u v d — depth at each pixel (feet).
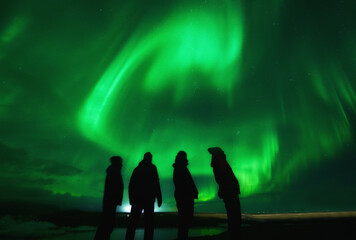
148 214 11.34
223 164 10.70
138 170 12.07
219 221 20.97
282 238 11.44
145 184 11.67
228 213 10.12
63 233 15.65
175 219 21.72
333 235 11.44
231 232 9.79
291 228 14.34
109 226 11.50
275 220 19.47
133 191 11.62
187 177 11.32
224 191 10.30
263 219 20.53
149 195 11.52
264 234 12.73
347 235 11.26
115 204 11.95
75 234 15.34
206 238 12.39
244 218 21.21
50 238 13.92
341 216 21.68
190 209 10.93
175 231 16.98
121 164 12.85
